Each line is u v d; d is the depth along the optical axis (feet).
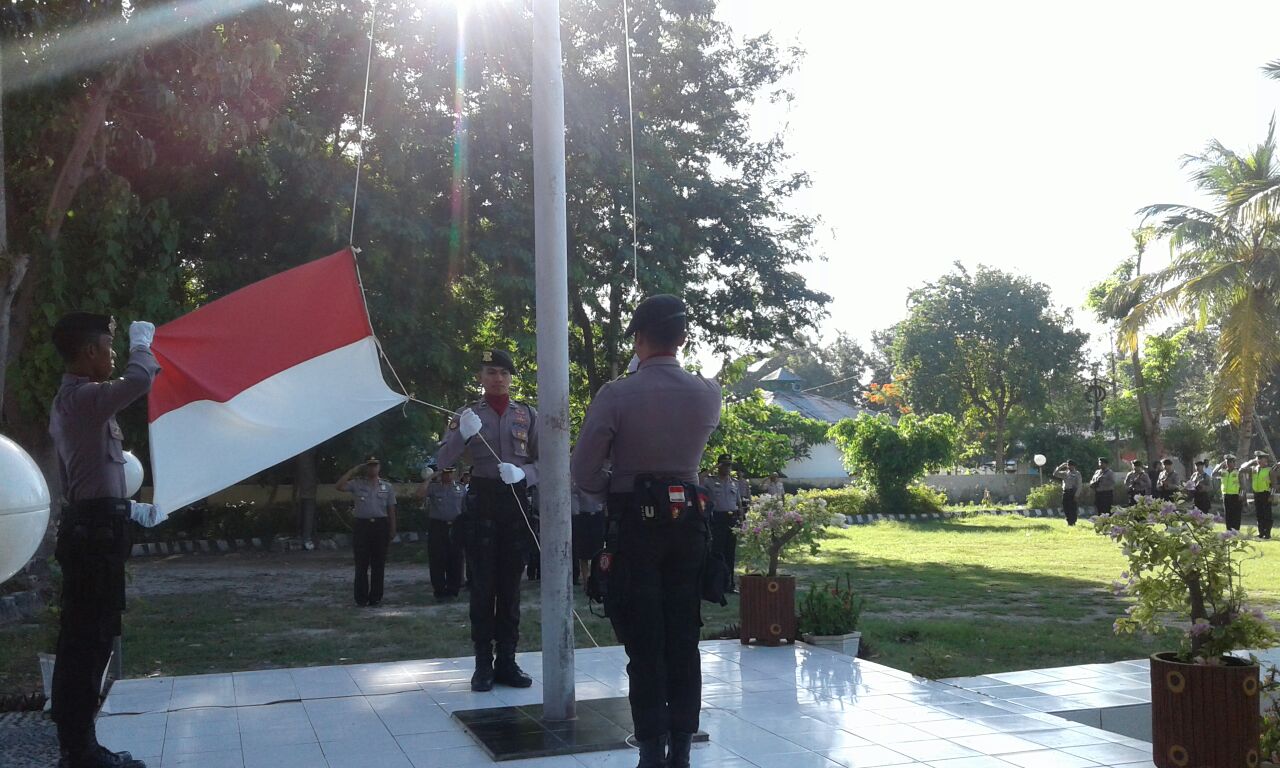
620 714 19.65
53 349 44.88
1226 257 93.20
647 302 15.46
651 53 73.56
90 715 16.43
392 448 69.36
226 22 43.86
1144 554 17.57
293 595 50.55
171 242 49.75
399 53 63.87
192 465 17.94
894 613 40.78
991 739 18.22
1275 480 91.76
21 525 11.18
